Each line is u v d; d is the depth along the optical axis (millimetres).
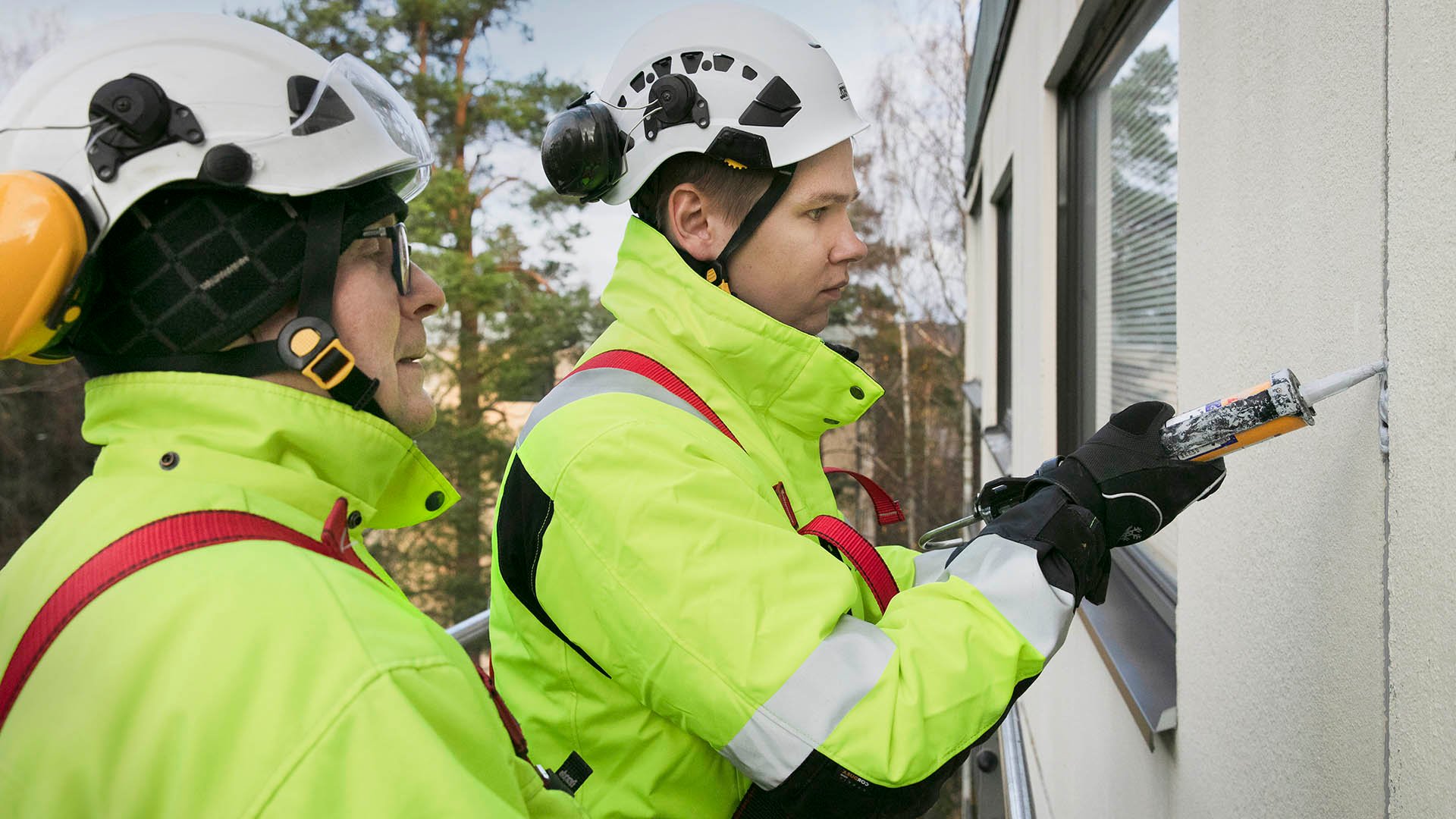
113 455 843
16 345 798
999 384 8828
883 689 986
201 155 829
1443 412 891
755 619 1009
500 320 22188
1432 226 907
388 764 703
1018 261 5352
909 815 1006
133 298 840
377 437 917
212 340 850
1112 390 3453
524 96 22172
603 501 1053
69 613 743
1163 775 2025
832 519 1248
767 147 1238
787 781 993
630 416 1116
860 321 27156
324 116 889
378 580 885
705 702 1015
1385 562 1031
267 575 745
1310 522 1253
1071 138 4016
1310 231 1217
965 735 1006
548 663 1210
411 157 951
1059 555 1086
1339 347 1133
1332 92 1141
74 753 689
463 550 21578
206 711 683
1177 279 1945
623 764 1189
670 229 1318
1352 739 1116
